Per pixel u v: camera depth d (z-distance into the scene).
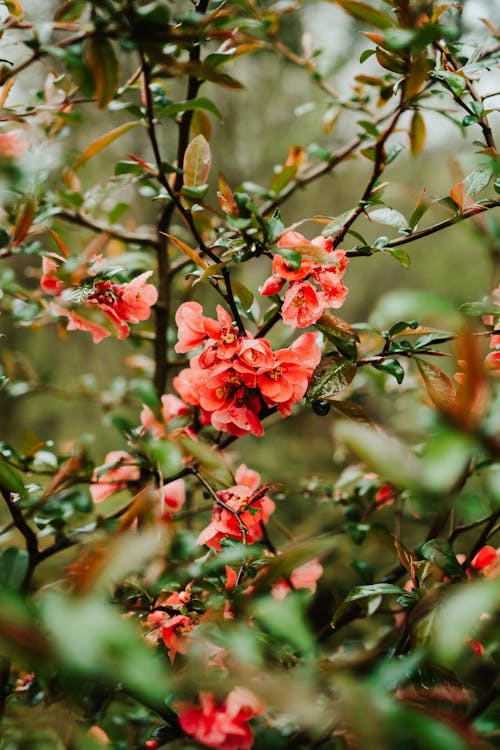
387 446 0.51
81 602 0.47
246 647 0.54
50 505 0.67
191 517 0.89
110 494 0.78
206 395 0.68
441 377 0.66
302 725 0.63
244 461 1.71
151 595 0.64
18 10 0.67
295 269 0.64
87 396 1.01
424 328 0.67
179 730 0.63
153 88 0.73
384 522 1.10
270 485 0.67
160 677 0.43
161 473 0.65
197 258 0.66
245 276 1.42
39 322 0.85
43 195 0.78
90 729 0.62
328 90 0.92
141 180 0.79
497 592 0.49
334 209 2.51
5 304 0.85
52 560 0.84
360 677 0.58
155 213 1.70
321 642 0.77
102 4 0.59
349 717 0.49
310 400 0.67
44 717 0.65
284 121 2.16
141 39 0.60
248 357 0.65
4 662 0.61
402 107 0.68
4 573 0.62
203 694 0.57
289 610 0.54
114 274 0.69
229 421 0.68
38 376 1.00
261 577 0.56
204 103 0.67
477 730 0.58
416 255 2.45
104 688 0.67
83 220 0.82
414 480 0.51
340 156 0.88
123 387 1.02
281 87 2.10
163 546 0.61
